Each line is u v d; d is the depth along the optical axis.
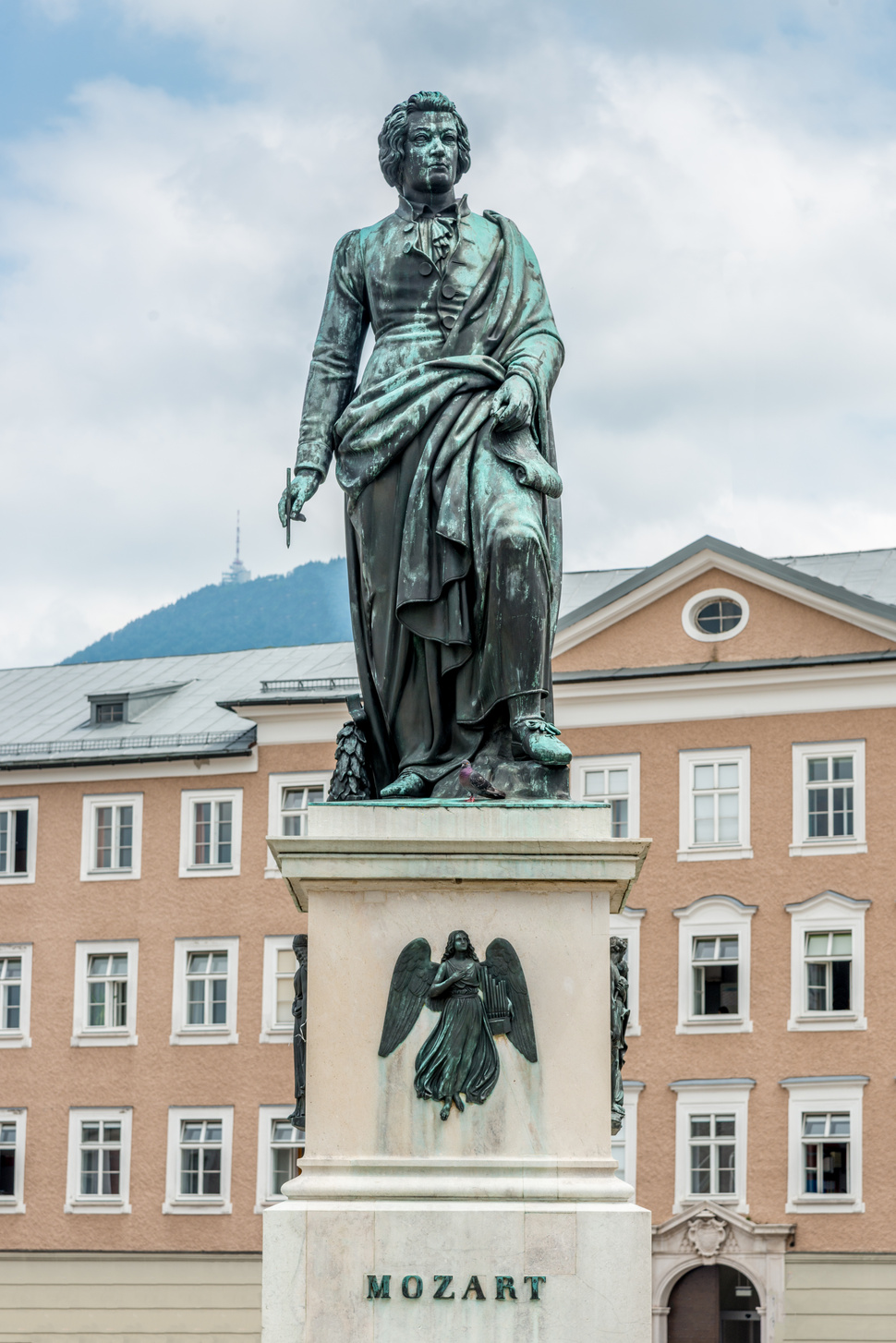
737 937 44.44
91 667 55.12
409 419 8.05
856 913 43.81
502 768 7.84
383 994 7.22
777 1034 43.72
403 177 8.52
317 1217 6.93
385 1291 6.88
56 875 49.28
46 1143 47.78
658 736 45.84
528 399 8.05
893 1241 42.00
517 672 7.84
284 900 47.59
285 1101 46.66
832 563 49.78
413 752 8.02
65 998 48.59
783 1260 42.34
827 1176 42.78
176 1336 46.03
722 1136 43.56
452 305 8.30
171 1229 46.62
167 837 48.78
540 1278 6.87
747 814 44.97
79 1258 46.94
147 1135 47.34
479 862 7.23
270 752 48.50
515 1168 7.05
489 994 7.19
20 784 49.91
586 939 7.24
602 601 46.44
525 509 7.93
